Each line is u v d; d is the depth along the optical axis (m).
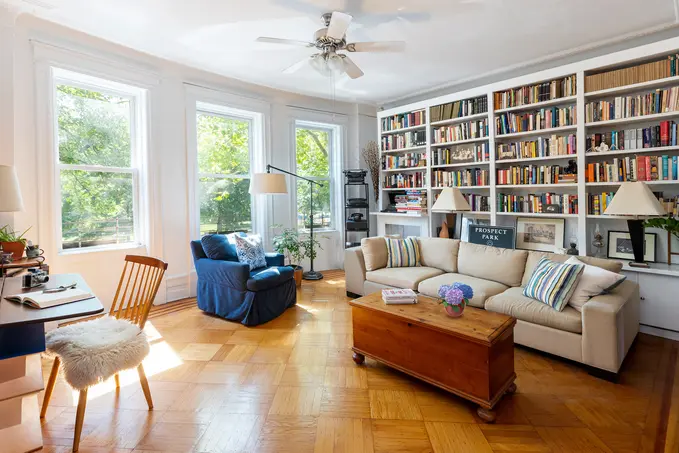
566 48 3.62
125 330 1.92
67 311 1.49
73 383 1.61
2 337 1.54
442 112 4.57
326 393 2.13
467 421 1.86
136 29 3.12
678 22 3.06
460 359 1.95
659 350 2.62
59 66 3.10
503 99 3.99
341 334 3.03
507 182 4.04
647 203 2.69
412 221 5.02
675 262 3.07
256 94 4.70
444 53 3.72
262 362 2.53
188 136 4.07
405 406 2.00
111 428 1.80
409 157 5.06
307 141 5.44
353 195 5.75
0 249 2.46
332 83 4.71
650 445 1.65
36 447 1.53
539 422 1.85
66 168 3.28
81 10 2.79
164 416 1.90
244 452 1.64
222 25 3.04
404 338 2.22
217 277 3.44
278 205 4.99
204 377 2.32
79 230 3.40
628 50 3.11
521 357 2.56
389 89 5.02
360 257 3.95
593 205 3.42
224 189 4.56
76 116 3.36
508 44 3.51
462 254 3.50
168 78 3.89
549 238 3.85
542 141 3.76
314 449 1.66
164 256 3.92
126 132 3.70
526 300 2.65
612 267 2.65
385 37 3.30
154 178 3.78
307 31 3.16
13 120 2.70
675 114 2.93
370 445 1.68
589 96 3.42
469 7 2.80
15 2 2.65
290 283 3.69
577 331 2.34
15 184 2.41
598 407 1.96
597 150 3.36
